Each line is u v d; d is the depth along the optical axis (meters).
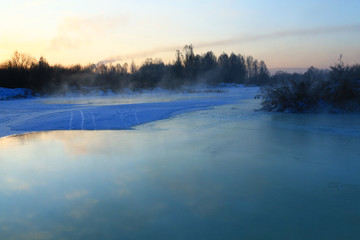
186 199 4.38
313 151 7.09
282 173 5.48
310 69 17.42
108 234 3.43
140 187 4.88
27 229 3.59
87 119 12.93
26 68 51.12
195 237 3.34
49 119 13.01
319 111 15.61
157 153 7.06
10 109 19.55
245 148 7.46
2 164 6.29
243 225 3.60
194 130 10.30
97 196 4.54
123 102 25.66
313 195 4.46
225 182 5.05
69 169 5.90
